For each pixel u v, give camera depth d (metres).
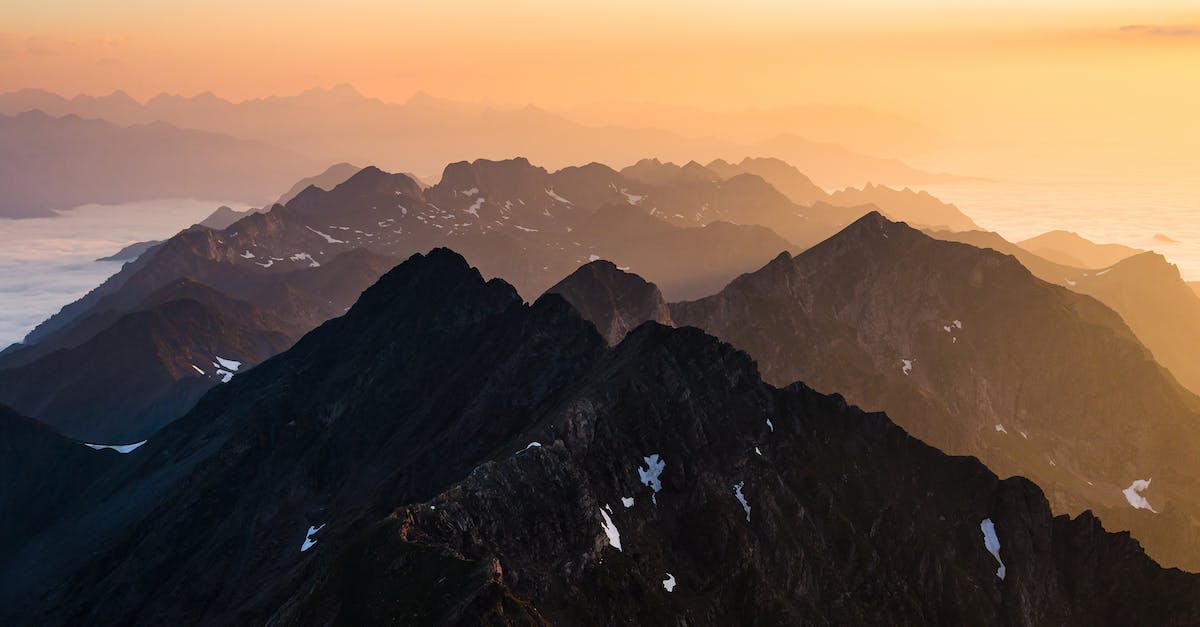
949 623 139.62
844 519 145.50
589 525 124.12
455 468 163.12
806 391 166.12
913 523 148.62
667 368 153.50
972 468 159.38
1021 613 142.88
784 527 139.38
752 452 148.62
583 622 113.38
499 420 170.62
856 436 162.75
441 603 101.38
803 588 134.75
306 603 108.44
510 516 119.94
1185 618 139.75
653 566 128.50
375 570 107.56
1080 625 144.62
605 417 142.38
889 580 141.12
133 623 173.75
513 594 110.50
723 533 134.88
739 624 128.50
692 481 140.88
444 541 113.50
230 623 144.88
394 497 162.12
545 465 127.31
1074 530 154.00
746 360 162.25
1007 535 151.62
